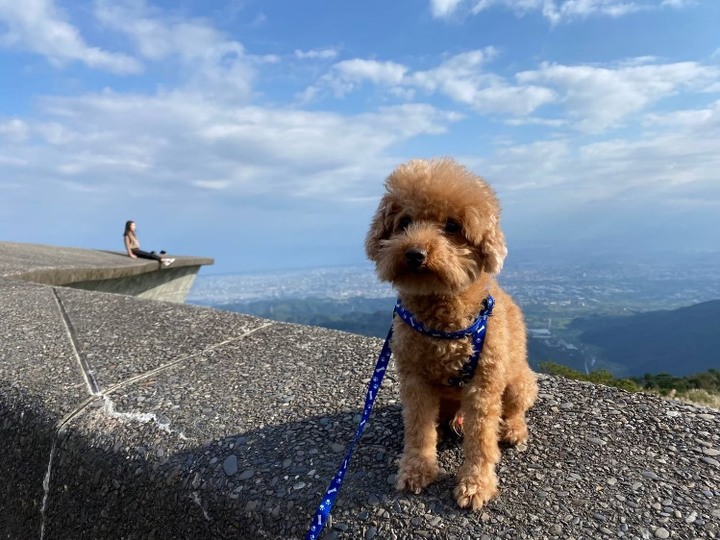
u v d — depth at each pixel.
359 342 0.93
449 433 0.60
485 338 0.51
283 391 0.72
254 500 0.49
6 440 0.68
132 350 0.91
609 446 0.55
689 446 0.54
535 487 0.48
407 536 0.43
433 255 0.51
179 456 0.56
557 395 0.68
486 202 0.58
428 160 0.62
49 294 1.42
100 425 0.63
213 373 0.79
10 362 0.84
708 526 0.42
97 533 0.57
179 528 0.51
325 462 0.54
